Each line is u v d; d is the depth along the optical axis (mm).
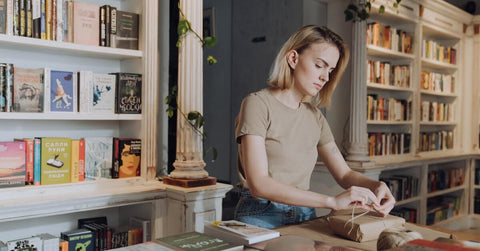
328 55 1503
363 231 1269
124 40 2754
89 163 2607
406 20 4602
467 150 5668
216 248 1086
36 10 2361
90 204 2377
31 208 2156
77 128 2773
